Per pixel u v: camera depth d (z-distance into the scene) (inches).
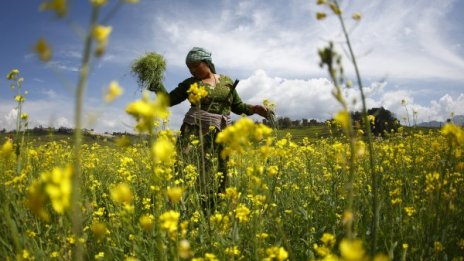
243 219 103.7
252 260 106.1
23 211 115.3
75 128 40.0
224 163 171.2
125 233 117.6
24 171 139.0
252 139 83.7
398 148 174.7
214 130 174.6
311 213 149.7
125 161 165.3
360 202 138.3
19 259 84.7
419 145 232.2
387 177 162.7
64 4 37.1
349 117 66.7
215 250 110.0
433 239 104.7
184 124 179.9
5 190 121.1
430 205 109.0
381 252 112.5
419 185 157.8
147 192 149.0
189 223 131.3
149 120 51.6
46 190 40.5
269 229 132.6
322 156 247.0
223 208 126.9
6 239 104.5
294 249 124.9
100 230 72.1
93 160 211.8
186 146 172.6
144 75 182.5
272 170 108.7
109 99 42.8
